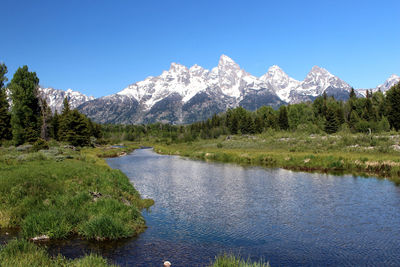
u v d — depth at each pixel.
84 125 73.69
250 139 90.25
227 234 13.55
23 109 59.06
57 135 76.00
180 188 24.75
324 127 96.69
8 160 29.25
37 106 64.38
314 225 14.79
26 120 59.62
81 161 36.03
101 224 12.67
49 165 27.14
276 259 10.87
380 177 29.30
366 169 33.72
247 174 32.56
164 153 73.06
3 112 63.62
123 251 11.34
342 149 48.69
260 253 11.42
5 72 69.38
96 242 12.20
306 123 112.81
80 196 16.02
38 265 8.57
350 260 10.81
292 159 40.81
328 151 48.56
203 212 17.31
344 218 15.86
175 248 11.77
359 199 20.05
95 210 14.72
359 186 24.67
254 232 13.82
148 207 18.58
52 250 11.16
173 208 18.25
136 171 36.03
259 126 120.31
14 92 58.47
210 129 142.88
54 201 15.81
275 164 41.91
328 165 36.34
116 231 12.68
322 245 12.23
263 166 40.09
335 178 29.00
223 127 139.25
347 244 12.32
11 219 13.83
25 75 61.62
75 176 22.00
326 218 15.91
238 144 77.19
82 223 13.36
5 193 15.97
